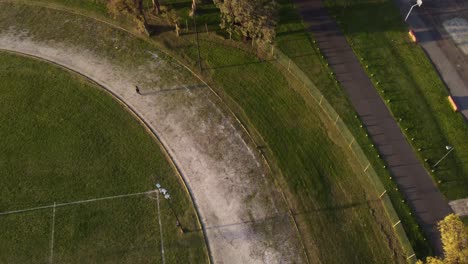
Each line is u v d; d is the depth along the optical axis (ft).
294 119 145.79
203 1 174.19
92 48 164.66
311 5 173.47
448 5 175.22
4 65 159.12
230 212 128.47
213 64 158.92
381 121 143.43
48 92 152.05
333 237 123.44
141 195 130.82
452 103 146.30
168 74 157.58
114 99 151.02
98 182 132.67
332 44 162.20
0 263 118.42
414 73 154.92
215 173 135.64
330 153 138.41
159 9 169.27
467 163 134.41
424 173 132.98
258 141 141.38
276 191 131.95
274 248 122.42
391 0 176.24
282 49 160.45
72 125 144.25
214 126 145.18
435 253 119.24
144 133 143.43
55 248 121.19
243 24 147.43
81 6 175.42
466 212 126.00
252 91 152.15
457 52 161.48
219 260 120.47
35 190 130.72
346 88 150.92
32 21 173.17
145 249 121.80
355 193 130.93
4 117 145.48
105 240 122.83
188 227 125.70
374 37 164.45
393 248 121.49
